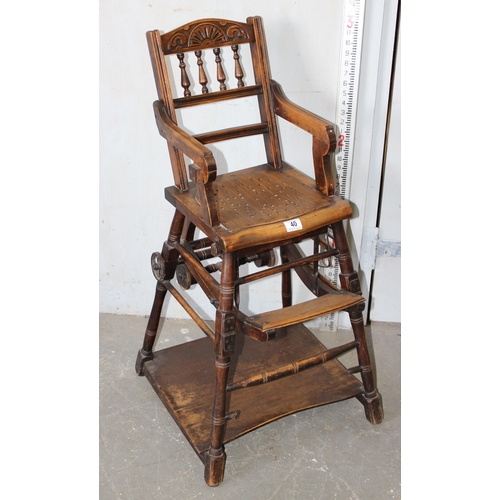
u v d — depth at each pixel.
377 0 1.75
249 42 1.69
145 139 1.98
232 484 1.67
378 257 2.16
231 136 1.73
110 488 1.65
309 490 1.64
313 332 2.26
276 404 1.82
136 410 1.91
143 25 1.82
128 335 2.23
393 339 2.21
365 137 1.95
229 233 1.46
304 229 1.53
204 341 2.11
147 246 2.18
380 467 1.71
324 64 1.87
